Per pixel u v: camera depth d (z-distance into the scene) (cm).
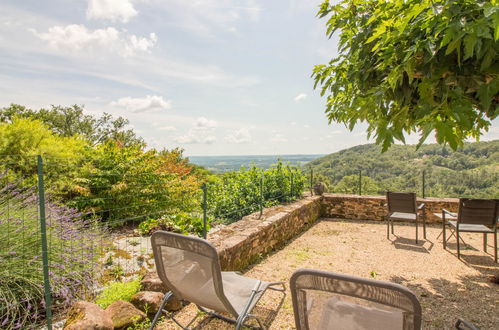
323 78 342
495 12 140
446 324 294
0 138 757
